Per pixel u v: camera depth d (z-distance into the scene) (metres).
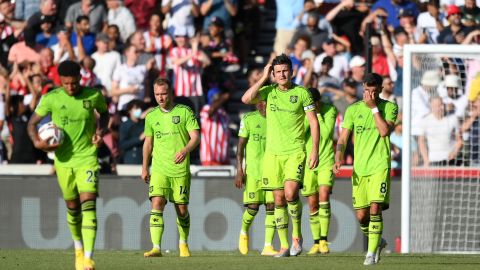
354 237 54.94
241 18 68.88
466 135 55.94
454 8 64.56
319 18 65.75
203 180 55.94
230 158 66.56
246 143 48.28
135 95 63.81
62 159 31.89
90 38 66.38
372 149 36.31
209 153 62.59
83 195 31.66
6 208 56.84
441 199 54.72
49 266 36.22
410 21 64.75
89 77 64.31
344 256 42.75
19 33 66.38
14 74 64.62
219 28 66.44
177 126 41.53
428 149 55.78
